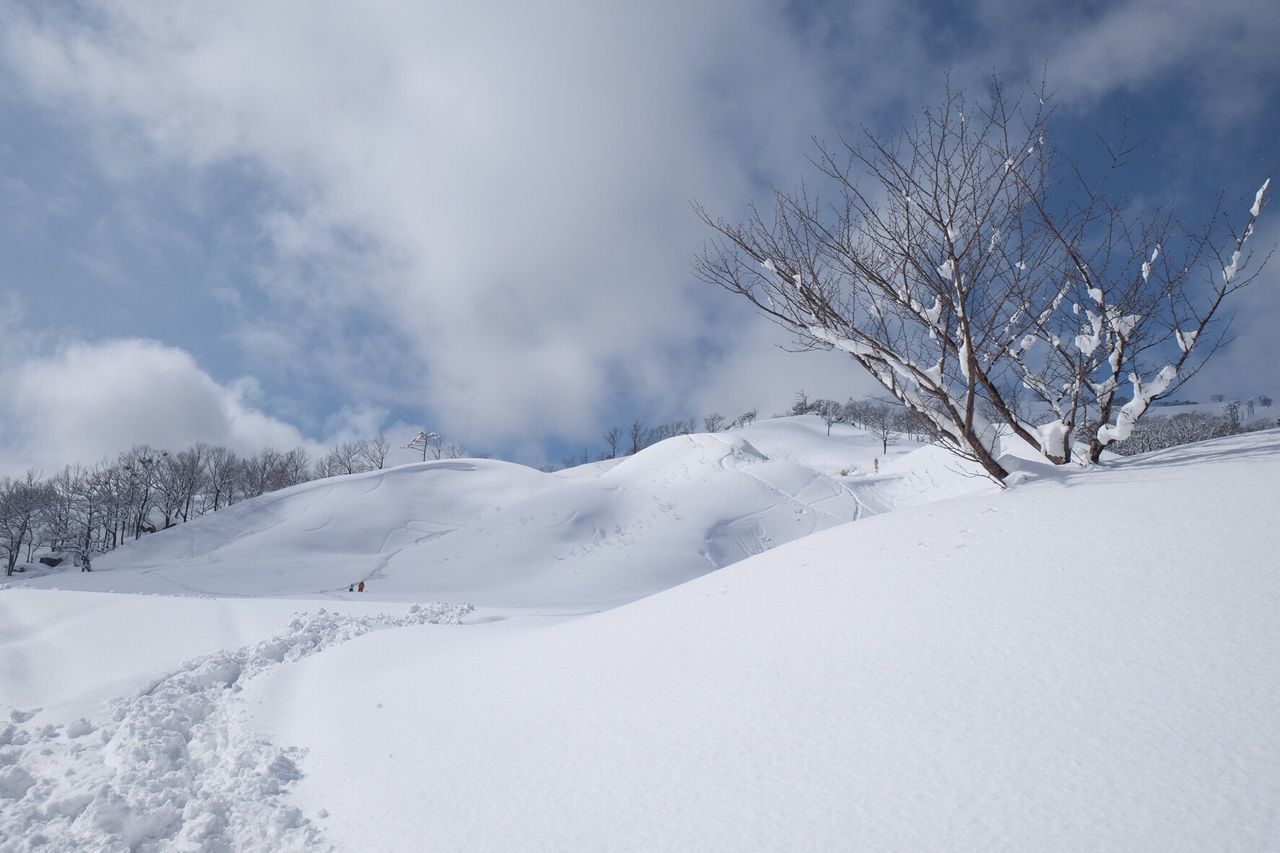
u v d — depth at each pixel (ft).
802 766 9.53
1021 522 15.51
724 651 13.84
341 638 26.76
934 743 9.18
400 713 15.61
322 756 14.24
